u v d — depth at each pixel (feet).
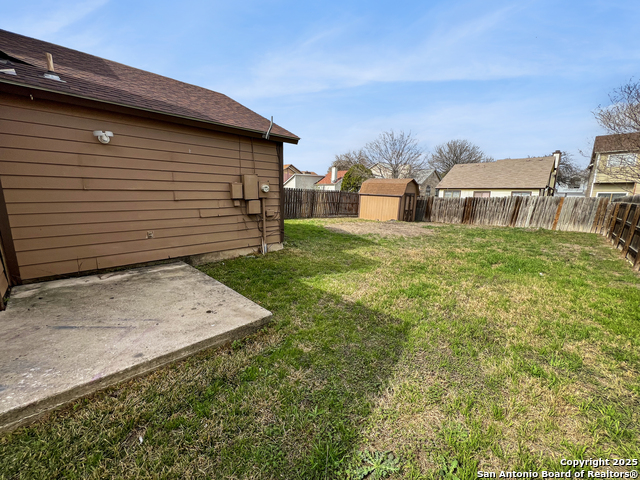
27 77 9.23
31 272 10.07
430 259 17.83
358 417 5.28
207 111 14.57
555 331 8.76
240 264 14.73
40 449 4.25
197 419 5.01
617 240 23.26
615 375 6.73
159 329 7.15
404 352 7.47
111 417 4.89
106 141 10.94
